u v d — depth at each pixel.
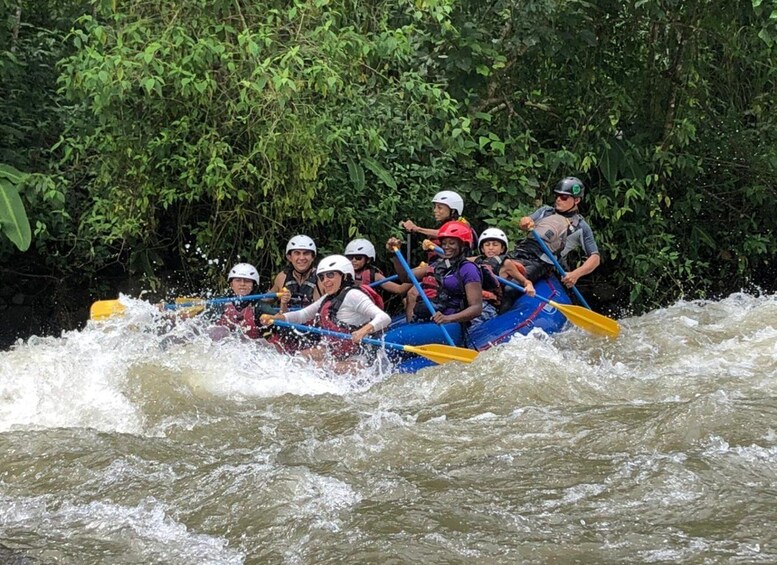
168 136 7.99
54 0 9.53
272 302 7.66
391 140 9.38
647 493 3.82
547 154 9.81
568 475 4.05
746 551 3.30
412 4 8.73
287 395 5.66
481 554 3.35
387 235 9.52
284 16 8.07
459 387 5.63
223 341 6.73
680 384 5.58
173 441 4.75
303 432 4.88
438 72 9.55
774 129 10.55
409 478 4.11
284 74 7.22
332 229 9.45
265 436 4.82
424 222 9.68
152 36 7.79
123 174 8.47
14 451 4.56
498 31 10.06
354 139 8.60
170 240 9.55
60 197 8.17
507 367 5.78
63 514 3.87
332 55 7.75
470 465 4.23
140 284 9.70
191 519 3.78
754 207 11.20
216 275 9.23
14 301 9.88
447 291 7.37
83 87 7.84
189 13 7.89
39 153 9.38
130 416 5.20
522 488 3.93
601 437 4.55
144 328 6.97
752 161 10.79
